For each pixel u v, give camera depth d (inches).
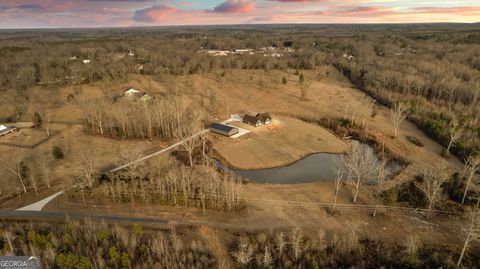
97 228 2014.0
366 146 3560.5
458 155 3193.9
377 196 2476.6
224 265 1765.5
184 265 1738.4
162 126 3565.5
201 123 3715.6
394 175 2856.8
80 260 1658.5
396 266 1782.7
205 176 2748.5
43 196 2415.1
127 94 4776.1
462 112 4197.8
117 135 3535.9
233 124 4028.1
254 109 4608.8
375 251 1899.6
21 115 4121.6
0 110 4296.3
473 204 2386.8
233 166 3097.9
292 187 2684.5
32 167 2827.3
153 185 2428.6
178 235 2016.5
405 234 2071.9
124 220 2159.2
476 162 2405.3
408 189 2596.0
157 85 5511.8
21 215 2180.1
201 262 1776.6
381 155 3307.1
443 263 1787.6
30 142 3302.2
